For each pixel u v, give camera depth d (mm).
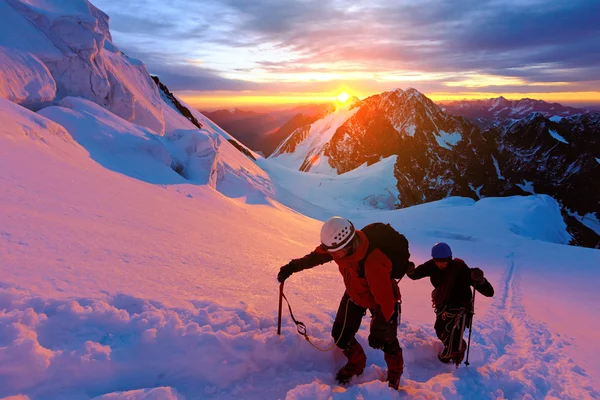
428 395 3021
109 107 22156
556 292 10344
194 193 14102
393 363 3049
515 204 58750
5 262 3357
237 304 3754
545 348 5117
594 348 5273
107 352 2629
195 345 2914
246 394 2877
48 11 19609
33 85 15844
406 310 5555
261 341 3166
